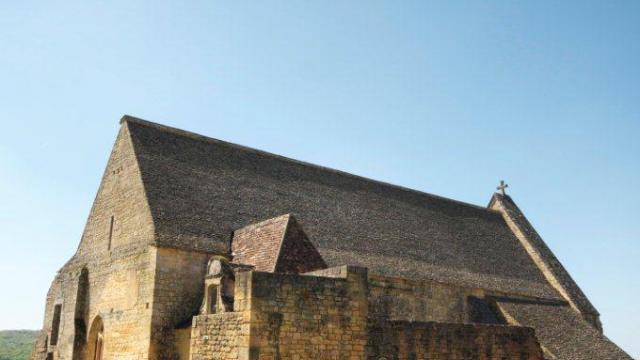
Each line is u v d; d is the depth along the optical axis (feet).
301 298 60.29
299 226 83.41
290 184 115.65
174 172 96.94
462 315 113.19
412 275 106.93
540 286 141.59
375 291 99.96
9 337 334.85
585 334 122.21
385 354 65.46
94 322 92.27
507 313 116.16
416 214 136.87
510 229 163.73
